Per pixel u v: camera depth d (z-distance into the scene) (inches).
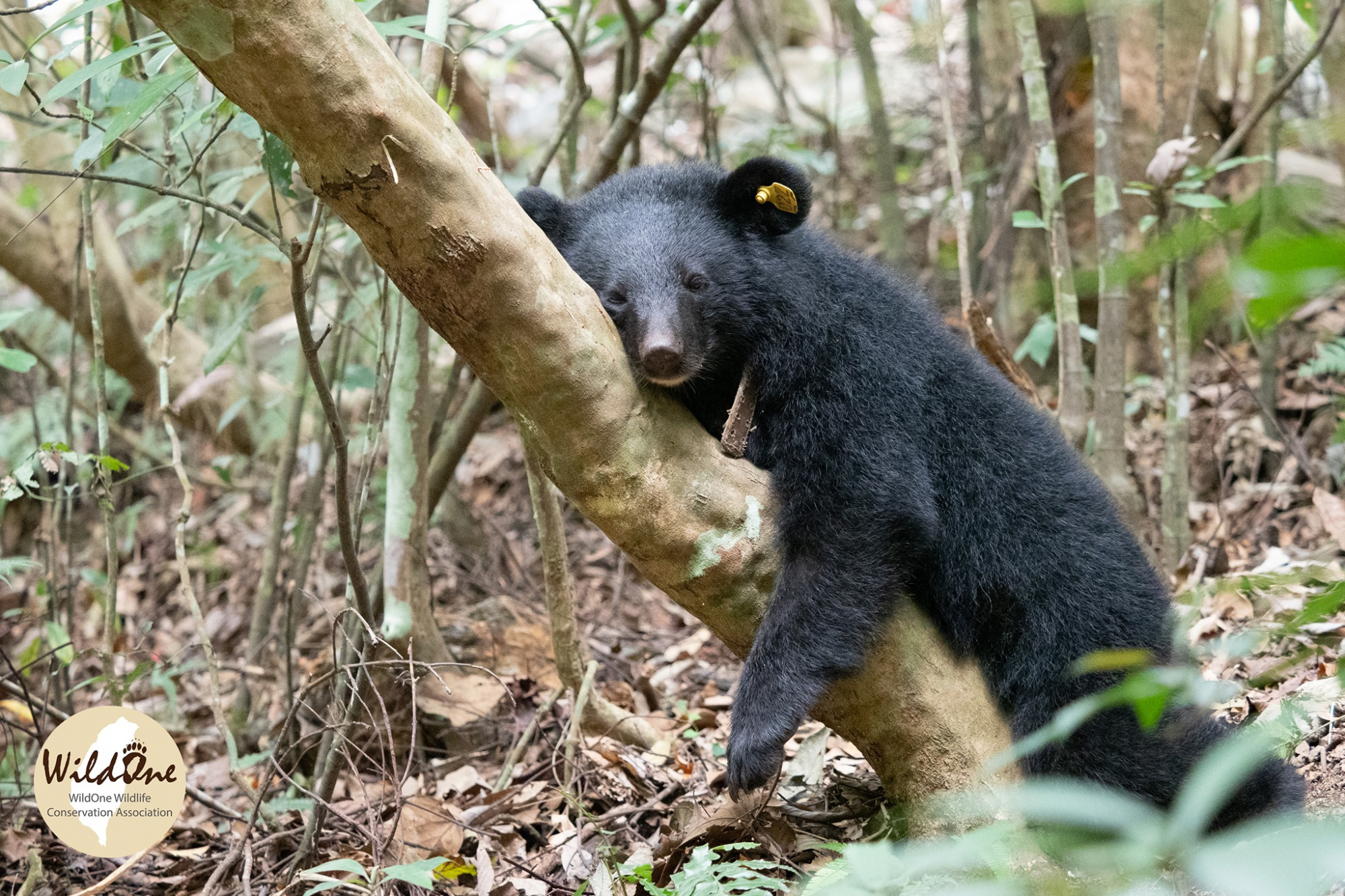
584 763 179.0
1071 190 299.6
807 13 545.0
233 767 163.0
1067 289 210.8
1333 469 246.1
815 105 468.4
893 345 154.4
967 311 205.6
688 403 163.3
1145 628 154.6
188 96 167.6
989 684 158.1
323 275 286.5
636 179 172.7
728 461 139.4
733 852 144.4
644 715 206.4
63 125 216.5
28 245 293.9
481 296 114.8
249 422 331.0
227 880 160.9
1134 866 49.3
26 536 323.6
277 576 248.1
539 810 173.0
